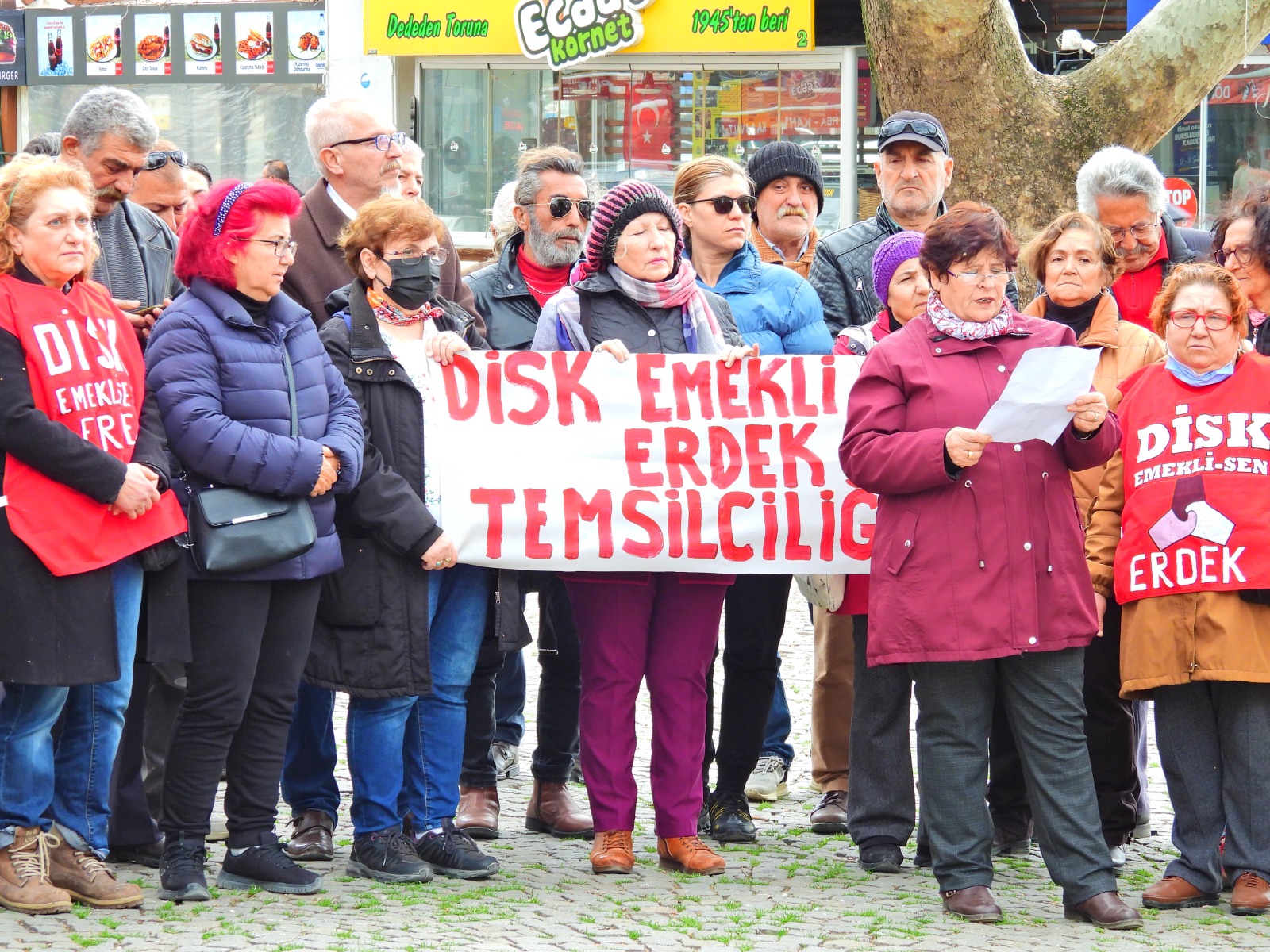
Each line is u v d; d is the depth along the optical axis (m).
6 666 6.87
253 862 7.57
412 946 6.67
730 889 7.84
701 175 9.16
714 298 8.81
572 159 9.37
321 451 7.43
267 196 7.38
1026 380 7.08
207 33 22.42
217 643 7.37
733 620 8.89
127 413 7.19
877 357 7.61
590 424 8.39
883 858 8.23
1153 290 9.42
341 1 21.89
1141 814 9.20
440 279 8.45
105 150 8.30
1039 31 20.69
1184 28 15.03
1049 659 7.41
